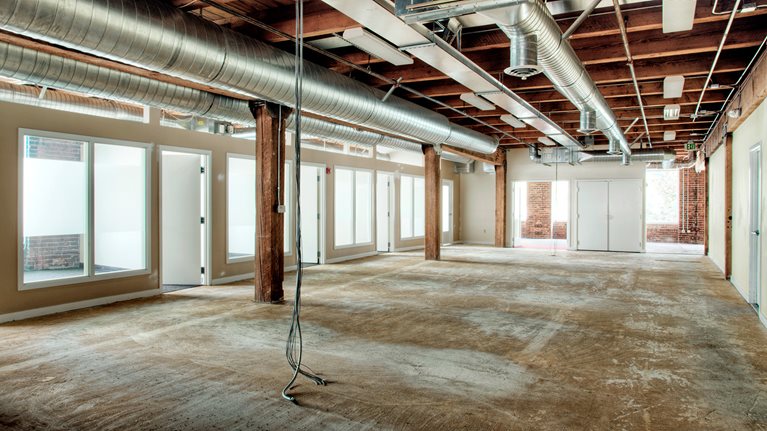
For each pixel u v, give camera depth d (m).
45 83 4.27
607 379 3.25
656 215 14.60
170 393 2.96
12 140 4.82
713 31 4.37
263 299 5.69
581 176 12.45
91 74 4.44
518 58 3.14
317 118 7.17
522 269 8.58
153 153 6.18
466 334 4.34
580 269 8.59
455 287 6.74
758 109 5.15
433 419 2.63
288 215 8.56
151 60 3.29
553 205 15.86
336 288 6.66
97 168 5.62
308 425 2.55
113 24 2.95
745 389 3.08
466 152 11.09
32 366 3.43
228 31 3.81
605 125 6.33
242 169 7.80
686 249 12.62
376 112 5.57
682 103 6.77
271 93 4.26
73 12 2.74
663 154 10.92
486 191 14.03
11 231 4.81
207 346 3.94
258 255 5.71
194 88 5.36
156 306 5.49
